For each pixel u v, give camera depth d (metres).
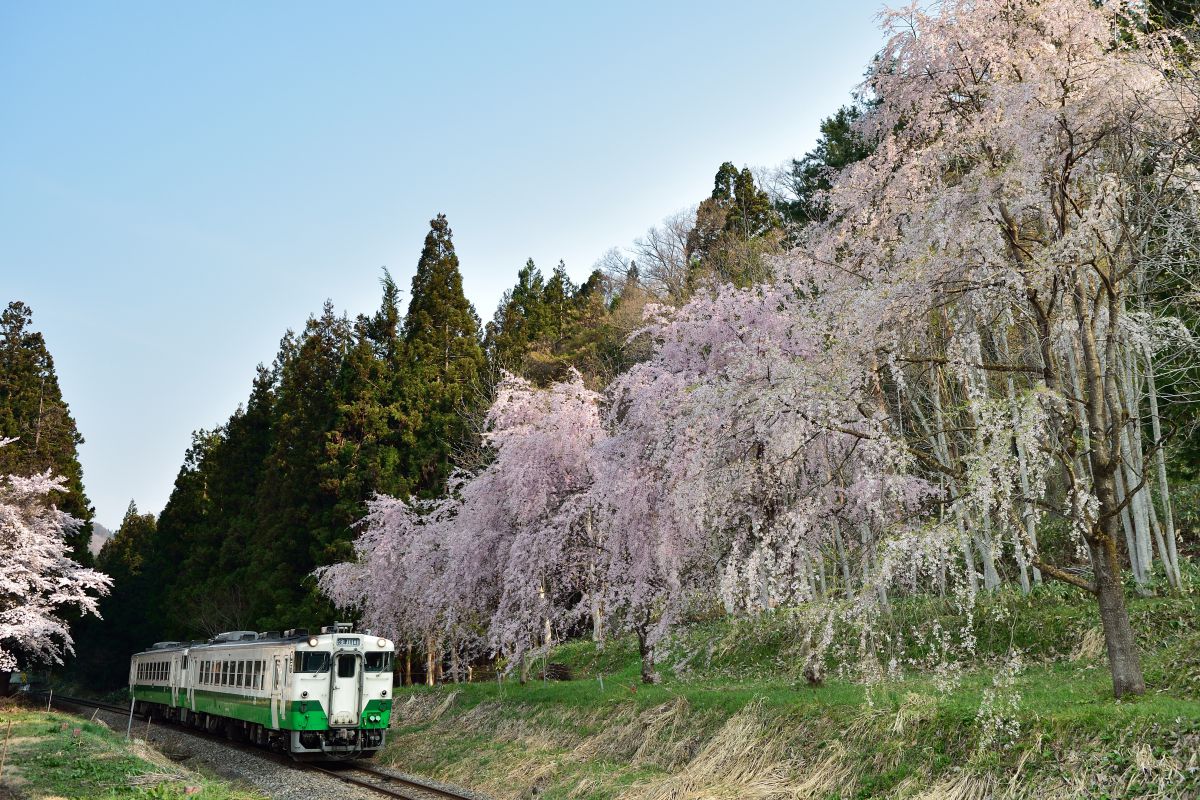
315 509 34.66
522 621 18.20
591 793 12.25
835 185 13.09
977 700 10.44
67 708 35.84
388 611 24.81
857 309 10.14
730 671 17.78
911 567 10.02
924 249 10.00
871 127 12.57
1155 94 9.54
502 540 19.66
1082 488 9.41
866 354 10.34
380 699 17.95
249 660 19.94
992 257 9.55
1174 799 7.36
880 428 10.20
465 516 20.70
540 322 50.41
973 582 9.70
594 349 38.31
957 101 11.30
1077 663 12.91
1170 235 10.35
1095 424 9.87
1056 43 10.69
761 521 12.59
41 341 46.78
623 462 15.26
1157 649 12.37
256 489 45.41
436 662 28.80
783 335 12.99
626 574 15.85
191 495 50.88
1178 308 13.32
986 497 8.63
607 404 20.06
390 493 33.06
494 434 19.91
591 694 17.12
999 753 9.04
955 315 10.39
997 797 8.52
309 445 36.53
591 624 27.55
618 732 14.37
